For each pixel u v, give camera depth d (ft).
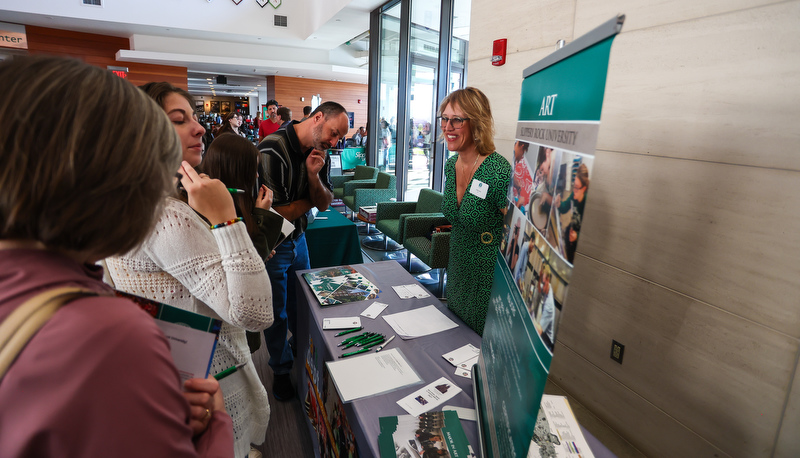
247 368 3.93
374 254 15.31
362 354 4.37
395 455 3.01
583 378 6.98
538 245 2.29
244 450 4.04
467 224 5.05
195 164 3.84
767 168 4.29
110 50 35.27
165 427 1.17
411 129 19.85
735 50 4.48
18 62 1.18
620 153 5.98
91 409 1.05
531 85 2.77
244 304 3.13
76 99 1.13
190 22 31.01
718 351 4.91
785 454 4.36
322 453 5.14
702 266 5.01
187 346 2.13
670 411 5.56
